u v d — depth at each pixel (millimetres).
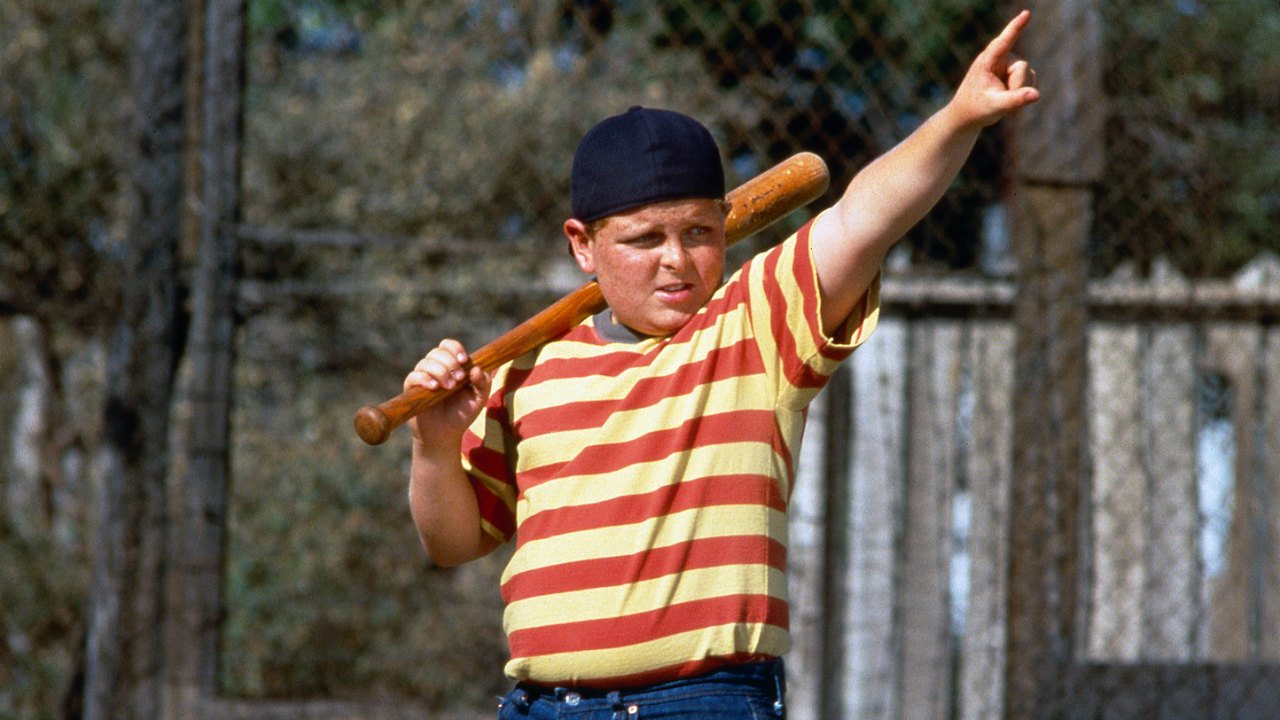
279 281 21156
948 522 17016
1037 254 14711
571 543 7258
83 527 21406
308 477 20125
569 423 7434
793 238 7328
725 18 21234
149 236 14672
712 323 7398
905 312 17734
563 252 16375
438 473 7750
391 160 23703
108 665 14320
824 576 17828
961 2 19500
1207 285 17156
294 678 20172
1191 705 15219
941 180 6832
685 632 7086
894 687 16484
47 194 18781
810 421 17984
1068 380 14586
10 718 20250
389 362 20031
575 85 23844
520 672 7371
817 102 20906
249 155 23266
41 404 21609
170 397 14656
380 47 24297
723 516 7180
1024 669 14359
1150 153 17016
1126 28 17531
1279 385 18344
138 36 14781
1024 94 6484
